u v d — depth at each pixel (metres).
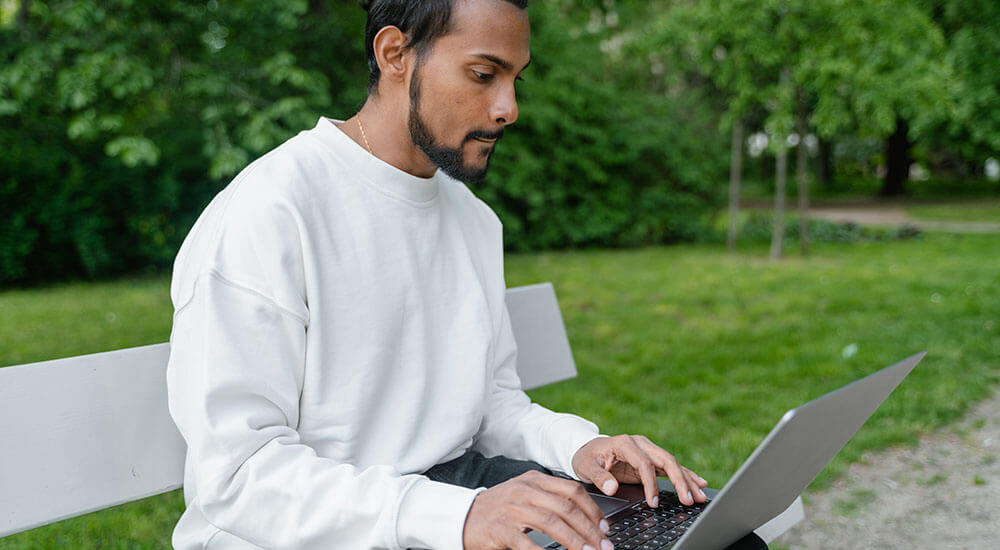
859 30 9.25
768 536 1.85
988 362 5.19
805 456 1.13
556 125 12.52
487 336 1.50
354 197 1.37
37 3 7.82
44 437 1.37
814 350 5.53
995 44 17.03
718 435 3.91
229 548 1.30
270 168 1.33
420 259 1.43
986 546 2.83
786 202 24.89
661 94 14.91
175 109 9.12
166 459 1.52
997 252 11.05
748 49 9.73
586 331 6.34
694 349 5.68
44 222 8.98
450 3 1.26
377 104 1.41
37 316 7.01
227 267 1.23
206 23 8.19
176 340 1.25
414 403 1.39
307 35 9.28
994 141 17.73
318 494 1.16
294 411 1.27
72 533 2.83
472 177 1.36
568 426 1.56
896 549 2.82
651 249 12.65
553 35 12.81
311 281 1.28
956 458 3.65
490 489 1.17
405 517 1.14
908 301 7.23
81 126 7.30
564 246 12.87
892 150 25.42
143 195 9.40
